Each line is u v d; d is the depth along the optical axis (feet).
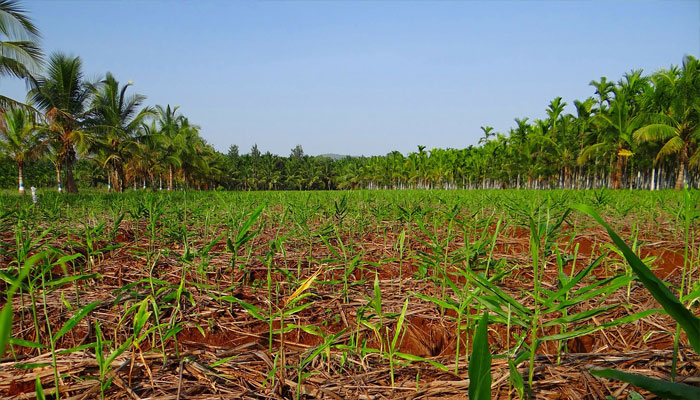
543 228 7.47
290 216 16.81
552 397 5.24
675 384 2.51
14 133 78.69
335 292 9.66
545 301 4.31
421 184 219.61
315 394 5.60
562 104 125.18
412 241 14.74
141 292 8.66
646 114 77.25
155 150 102.73
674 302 2.29
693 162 73.67
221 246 14.29
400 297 9.35
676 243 14.25
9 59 39.17
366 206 23.59
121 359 6.33
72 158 72.64
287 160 269.85
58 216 15.83
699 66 67.82
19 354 6.93
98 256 12.03
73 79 67.92
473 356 2.70
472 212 19.22
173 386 5.67
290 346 7.20
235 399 5.43
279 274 11.05
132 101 84.74
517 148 141.59
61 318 7.96
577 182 126.21
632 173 101.96
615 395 5.16
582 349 7.17
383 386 5.71
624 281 4.06
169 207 19.06
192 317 8.19
